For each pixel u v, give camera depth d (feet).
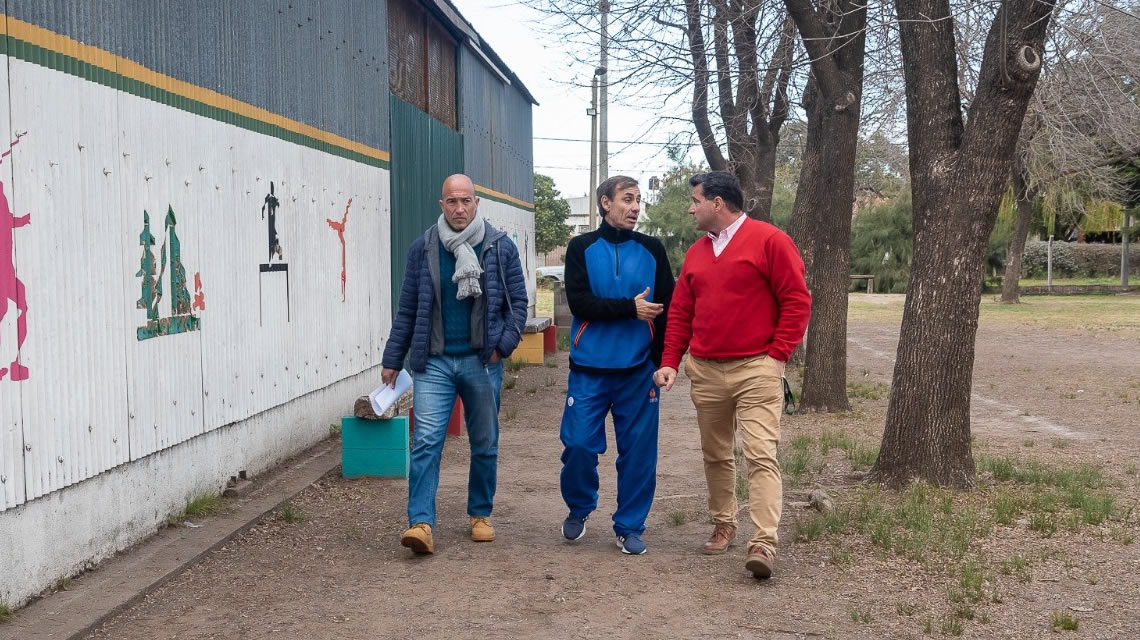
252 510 21.15
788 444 31.35
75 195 16.21
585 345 18.54
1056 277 180.96
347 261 32.30
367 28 34.94
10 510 14.39
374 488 24.38
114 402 17.38
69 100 16.08
